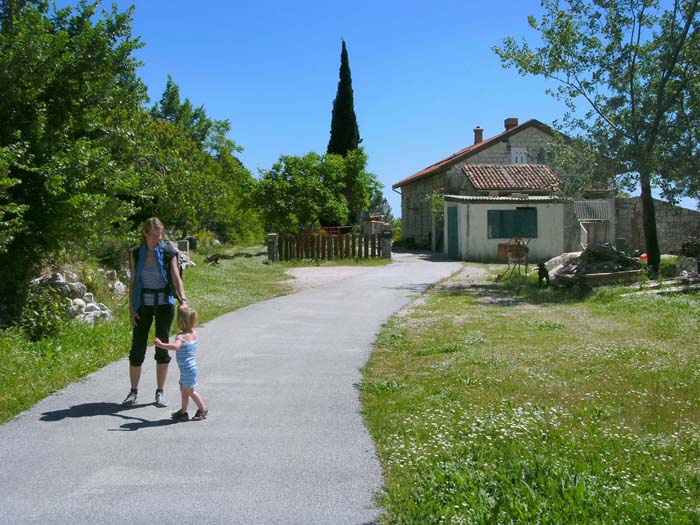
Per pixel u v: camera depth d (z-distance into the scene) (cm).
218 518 360
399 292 1548
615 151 1605
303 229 2675
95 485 403
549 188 1969
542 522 344
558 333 978
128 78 1149
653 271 1623
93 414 557
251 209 3033
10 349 733
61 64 976
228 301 1327
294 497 388
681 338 920
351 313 1196
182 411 545
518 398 606
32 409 571
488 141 3331
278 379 691
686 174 1588
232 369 736
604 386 652
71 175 940
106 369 725
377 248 2611
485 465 426
